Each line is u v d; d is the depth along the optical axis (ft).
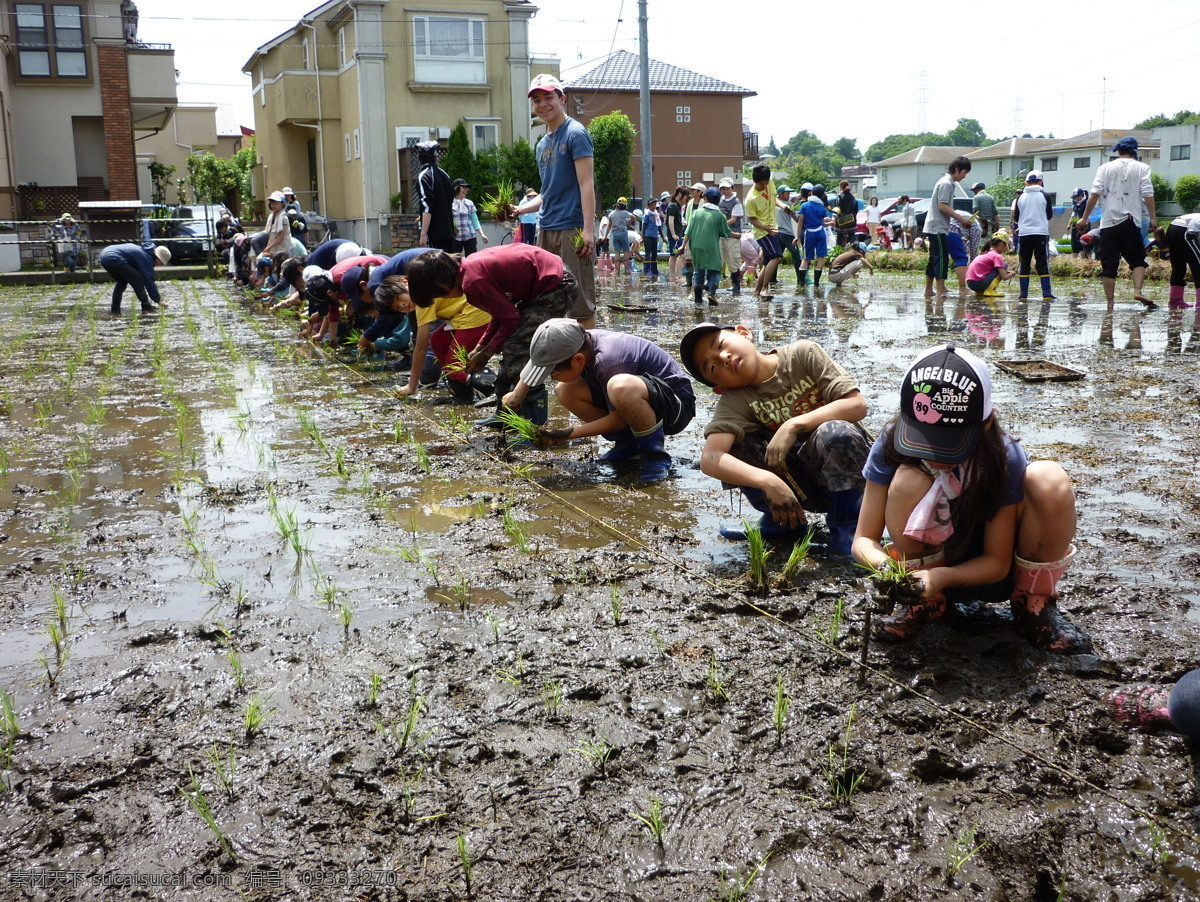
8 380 28.35
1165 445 17.69
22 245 82.12
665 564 12.35
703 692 9.09
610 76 173.06
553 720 8.66
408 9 109.19
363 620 10.83
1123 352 28.53
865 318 39.06
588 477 16.76
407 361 29.76
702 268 45.93
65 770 8.11
